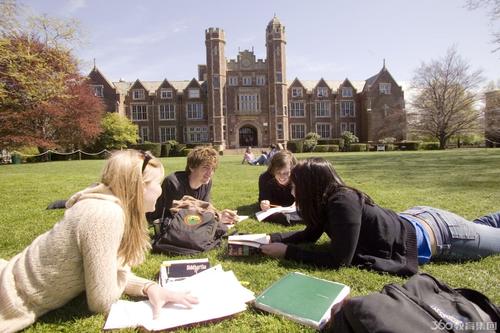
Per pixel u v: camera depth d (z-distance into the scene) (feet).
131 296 8.07
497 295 8.34
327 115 168.76
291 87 167.22
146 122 159.53
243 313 7.51
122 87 167.12
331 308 7.05
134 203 7.14
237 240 11.30
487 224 11.14
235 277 8.70
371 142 153.89
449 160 58.18
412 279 6.39
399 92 160.76
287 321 7.09
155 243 11.91
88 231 6.37
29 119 91.35
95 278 6.57
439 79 136.15
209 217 12.61
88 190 6.97
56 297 6.78
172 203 13.82
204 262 9.64
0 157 115.75
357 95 170.40
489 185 27.30
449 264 10.11
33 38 35.12
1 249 12.59
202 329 6.93
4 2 30.58
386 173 38.93
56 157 115.75
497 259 10.27
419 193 24.13
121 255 7.34
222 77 151.43
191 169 14.06
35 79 36.29
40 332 6.88
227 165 61.16
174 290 7.63
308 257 10.05
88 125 108.06
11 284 6.50
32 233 14.60
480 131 137.18
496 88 152.87
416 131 147.23
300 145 139.74
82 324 7.13
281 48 151.64
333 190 9.70
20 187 30.94
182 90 163.53
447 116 135.54
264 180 17.69
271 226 15.16
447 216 10.23
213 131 150.30
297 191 10.22
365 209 9.48
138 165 7.18
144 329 6.73
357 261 9.70
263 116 154.61
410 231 9.54
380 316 5.28
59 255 6.45
